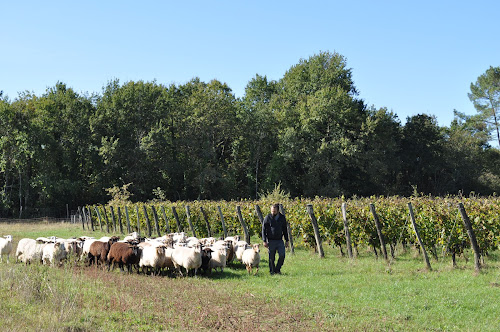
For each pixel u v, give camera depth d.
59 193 52.22
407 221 15.50
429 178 71.44
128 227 27.02
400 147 68.50
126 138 55.81
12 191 52.47
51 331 6.89
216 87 60.53
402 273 12.42
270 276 12.42
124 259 12.86
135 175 55.06
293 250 17.39
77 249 14.38
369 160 55.88
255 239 22.73
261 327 7.71
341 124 56.94
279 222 12.80
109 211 31.77
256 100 72.62
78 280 10.67
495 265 13.30
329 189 53.53
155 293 9.95
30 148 49.53
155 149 54.91
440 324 7.86
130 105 56.78
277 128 60.19
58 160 53.94
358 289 10.50
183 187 60.28
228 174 60.12
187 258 12.06
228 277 12.41
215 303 9.27
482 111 69.50
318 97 56.94
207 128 58.81
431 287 10.48
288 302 9.31
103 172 53.84
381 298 9.62
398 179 70.75
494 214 14.26
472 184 69.44
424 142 69.25
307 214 17.58
